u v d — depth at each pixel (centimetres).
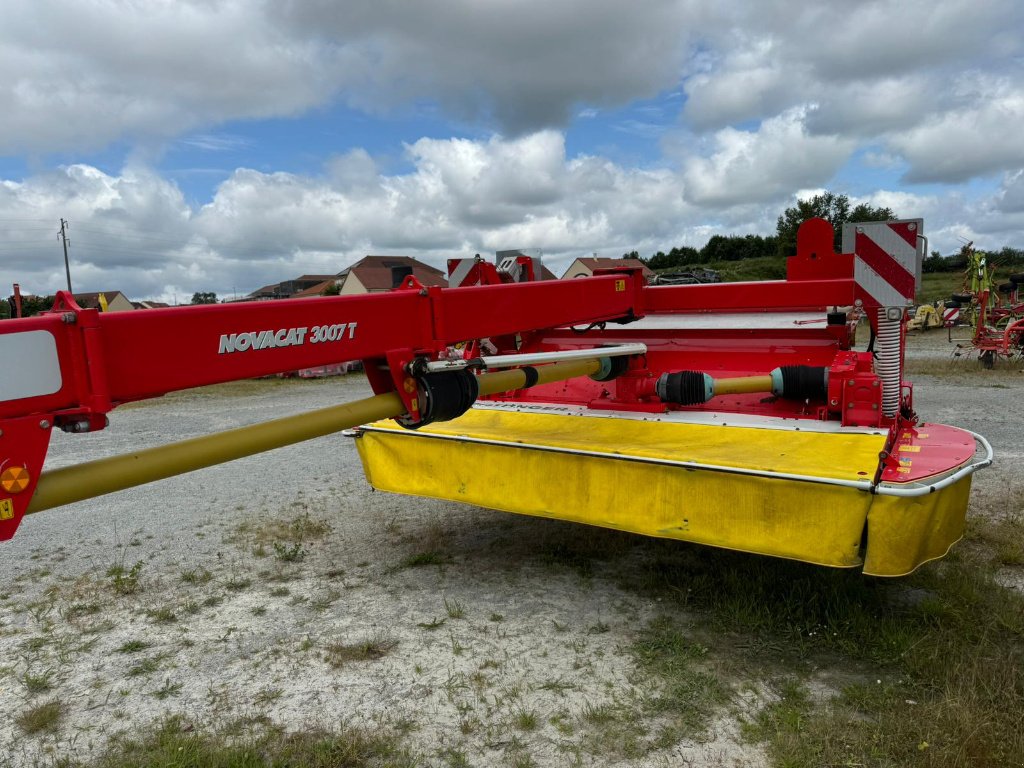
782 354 429
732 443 349
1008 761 233
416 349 288
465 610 372
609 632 342
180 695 300
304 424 250
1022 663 292
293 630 356
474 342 500
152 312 204
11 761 260
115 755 261
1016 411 894
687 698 283
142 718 285
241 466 732
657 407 416
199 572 437
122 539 505
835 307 426
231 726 275
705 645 324
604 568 423
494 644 335
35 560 468
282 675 313
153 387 205
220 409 1205
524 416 434
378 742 261
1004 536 439
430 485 415
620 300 441
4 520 175
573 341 507
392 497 599
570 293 386
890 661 302
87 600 400
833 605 347
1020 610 337
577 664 313
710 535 317
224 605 388
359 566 440
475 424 426
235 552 471
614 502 344
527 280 503
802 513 293
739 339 449
